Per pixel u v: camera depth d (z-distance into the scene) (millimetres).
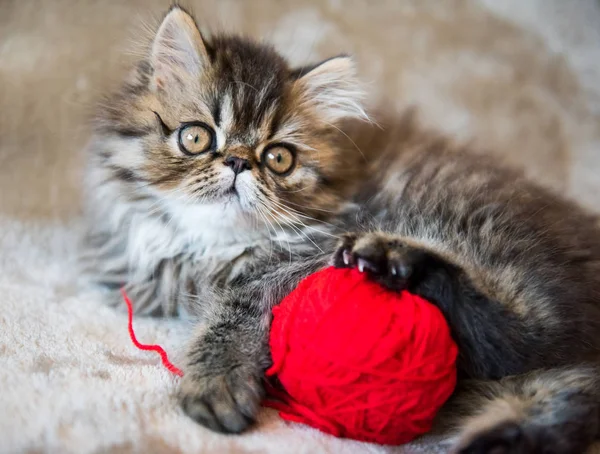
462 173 310
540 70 516
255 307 276
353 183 326
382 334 216
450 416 247
